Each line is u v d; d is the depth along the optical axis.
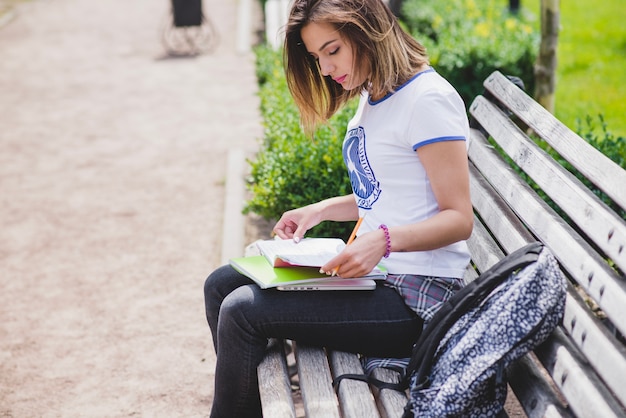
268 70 8.27
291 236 2.96
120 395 3.62
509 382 2.29
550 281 2.14
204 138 7.65
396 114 2.50
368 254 2.38
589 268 2.12
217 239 5.39
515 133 2.98
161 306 4.49
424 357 2.24
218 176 6.62
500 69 6.83
